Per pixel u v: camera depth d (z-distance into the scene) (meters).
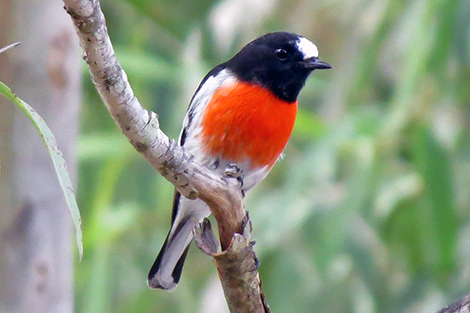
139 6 11.78
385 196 10.38
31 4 8.48
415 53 9.78
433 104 10.20
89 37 5.01
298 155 11.18
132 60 10.54
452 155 10.18
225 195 6.17
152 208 11.12
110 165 10.31
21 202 8.53
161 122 11.48
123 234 11.27
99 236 10.27
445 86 10.03
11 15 8.45
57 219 8.68
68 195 4.78
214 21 10.70
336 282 10.62
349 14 10.95
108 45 5.12
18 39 8.47
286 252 10.62
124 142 10.37
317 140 10.02
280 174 11.18
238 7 10.72
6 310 8.53
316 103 12.09
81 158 10.27
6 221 8.54
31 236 8.56
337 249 9.84
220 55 11.15
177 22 12.05
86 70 11.05
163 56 12.03
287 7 11.38
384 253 10.95
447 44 9.73
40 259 8.59
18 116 8.48
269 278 10.80
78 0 4.79
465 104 10.70
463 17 9.70
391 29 10.39
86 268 10.84
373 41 10.40
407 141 10.60
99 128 11.73
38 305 8.59
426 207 10.23
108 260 10.61
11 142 8.48
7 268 8.53
